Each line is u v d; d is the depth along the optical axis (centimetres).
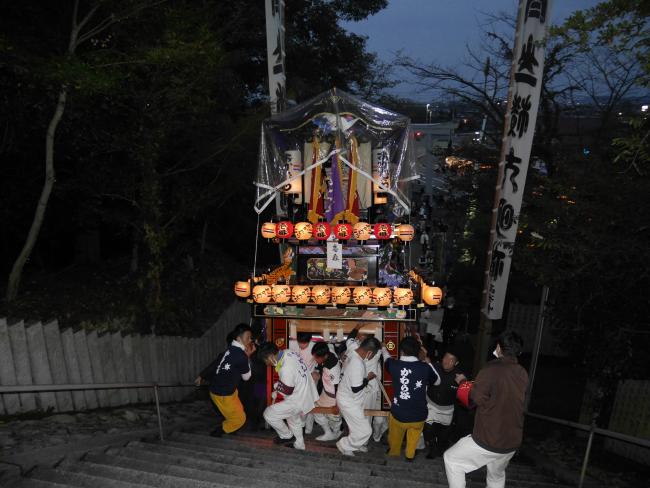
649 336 657
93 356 803
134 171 1134
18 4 887
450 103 1627
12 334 664
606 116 1284
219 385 723
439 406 697
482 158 1458
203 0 1105
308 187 859
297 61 2044
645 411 721
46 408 707
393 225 814
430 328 1318
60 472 446
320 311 789
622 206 665
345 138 805
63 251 1512
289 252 901
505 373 448
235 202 1853
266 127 846
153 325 1072
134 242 1348
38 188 1091
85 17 893
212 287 1652
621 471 683
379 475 584
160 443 650
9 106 859
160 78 994
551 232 685
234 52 1538
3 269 1270
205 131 1250
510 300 1702
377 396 782
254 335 909
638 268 625
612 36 476
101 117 998
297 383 688
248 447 685
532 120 951
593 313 696
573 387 1202
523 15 937
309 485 496
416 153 855
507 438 449
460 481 462
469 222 1461
